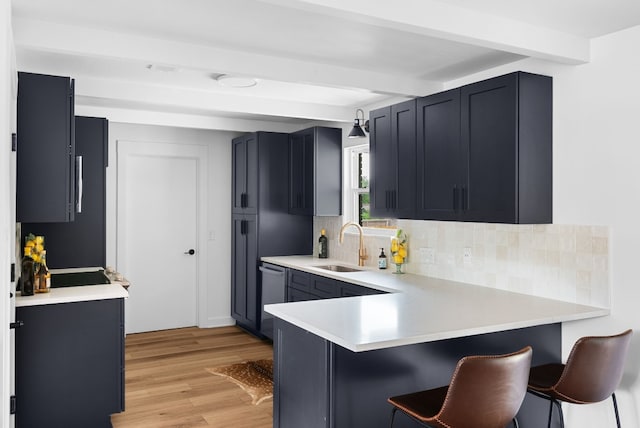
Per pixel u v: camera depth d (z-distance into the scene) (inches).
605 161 111.0
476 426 76.8
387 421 97.1
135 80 153.7
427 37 114.4
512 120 115.8
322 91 168.6
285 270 198.1
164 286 236.8
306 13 100.8
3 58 74.2
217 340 219.6
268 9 98.8
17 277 135.2
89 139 173.2
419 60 131.4
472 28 97.7
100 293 128.0
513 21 102.7
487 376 75.8
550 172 120.8
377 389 96.0
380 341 83.4
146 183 232.5
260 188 218.4
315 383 95.7
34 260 127.2
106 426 127.4
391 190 152.6
